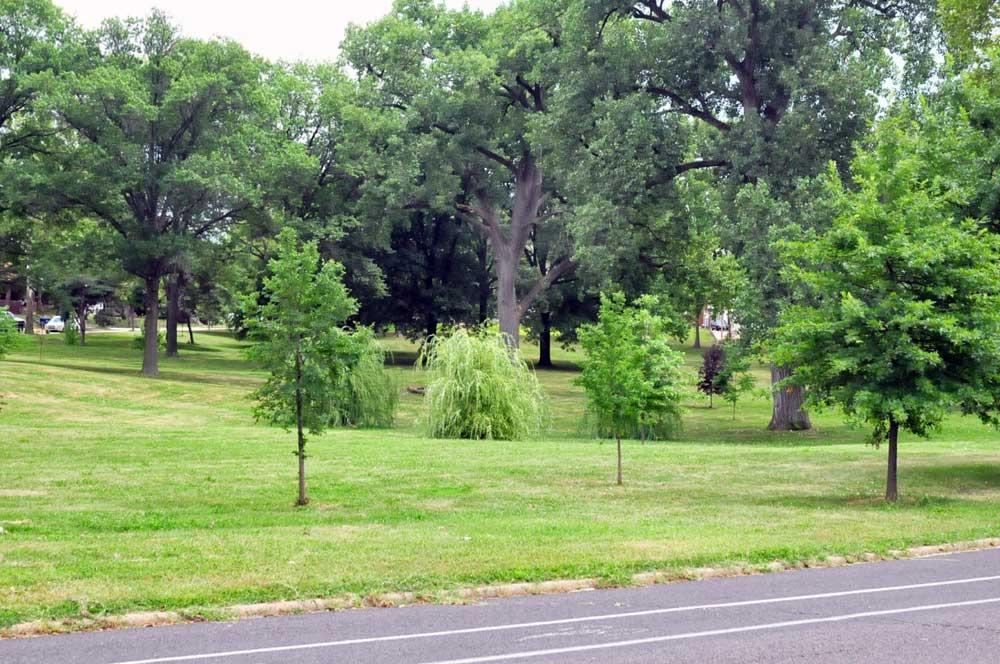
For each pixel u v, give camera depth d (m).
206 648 8.12
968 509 16.75
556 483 19.55
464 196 62.81
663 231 44.75
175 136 49.88
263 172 52.50
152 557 11.44
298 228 54.00
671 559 11.77
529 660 7.80
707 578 11.36
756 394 36.34
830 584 10.96
